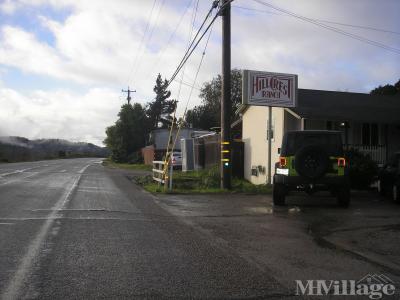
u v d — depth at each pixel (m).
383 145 23.70
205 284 6.34
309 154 14.09
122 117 70.75
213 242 9.10
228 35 19.81
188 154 33.50
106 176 31.05
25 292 5.91
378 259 7.93
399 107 25.72
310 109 22.00
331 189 14.48
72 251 8.12
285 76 20.89
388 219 12.23
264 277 6.73
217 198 17.23
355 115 22.12
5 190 18.59
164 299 5.72
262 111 24.58
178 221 11.68
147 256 7.86
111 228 10.41
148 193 19.03
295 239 9.54
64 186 21.39
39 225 10.58
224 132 20.05
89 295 5.83
